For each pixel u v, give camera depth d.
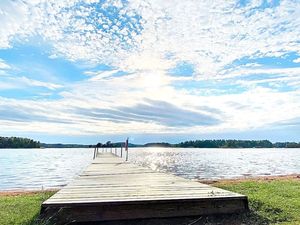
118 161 20.97
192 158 66.50
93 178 9.36
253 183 12.01
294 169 34.97
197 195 6.16
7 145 173.12
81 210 5.43
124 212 5.59
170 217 5.79
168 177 9.60
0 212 6.63
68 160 60.31
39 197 9.66
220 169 33.56
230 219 5.92
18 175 28.58
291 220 5.97
